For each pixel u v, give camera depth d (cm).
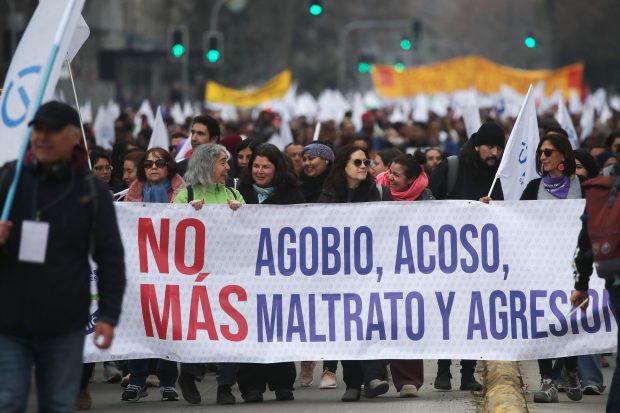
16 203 952
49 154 950
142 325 1486
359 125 5306
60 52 1149
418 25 7962
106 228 958
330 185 1540
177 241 1490
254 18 12738
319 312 1500
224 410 1465
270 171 1528
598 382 1590
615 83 14425
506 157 1573
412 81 6794
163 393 1557
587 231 1203
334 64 15012
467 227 1500
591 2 13750
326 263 1500
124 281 962
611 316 1488
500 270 1497
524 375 1792
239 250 1494
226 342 1491
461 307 1500
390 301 1501
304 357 1496
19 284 943
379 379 1546
